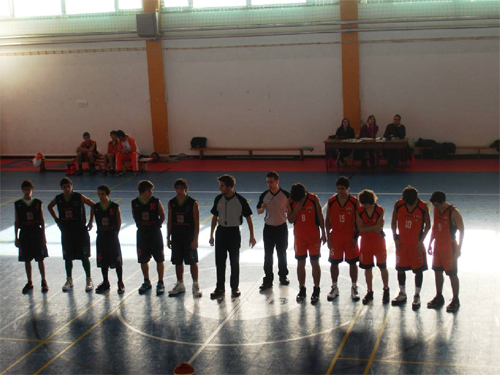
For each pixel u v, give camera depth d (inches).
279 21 759.1
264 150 791.7
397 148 667.4
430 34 723.4
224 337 277.1
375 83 749.3
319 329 281.1
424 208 293.0
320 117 773.3
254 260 384.2
